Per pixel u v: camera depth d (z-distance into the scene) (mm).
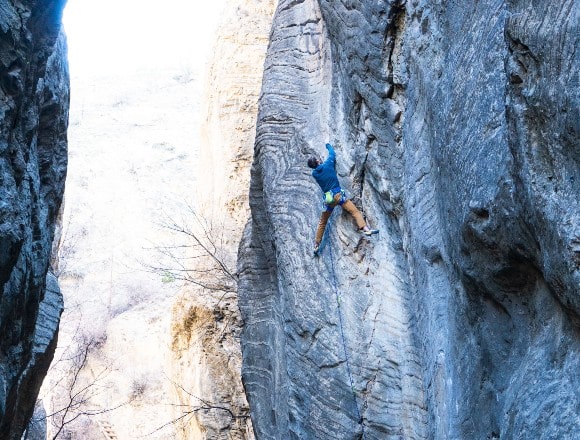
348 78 11367
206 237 21219
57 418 28109
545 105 6348
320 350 11070
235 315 20000
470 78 8047
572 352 6613
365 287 10984
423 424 10055
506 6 7199
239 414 19125
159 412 28438
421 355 10023
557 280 6441
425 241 9531
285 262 11883
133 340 30734
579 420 6293
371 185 11188
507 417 7152
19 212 11141
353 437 10555
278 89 13297
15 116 11445
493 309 8062
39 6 12000
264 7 23500
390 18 10320
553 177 6434
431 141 9133
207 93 23422
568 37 6094
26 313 12945
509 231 7203
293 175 12383
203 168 23594
